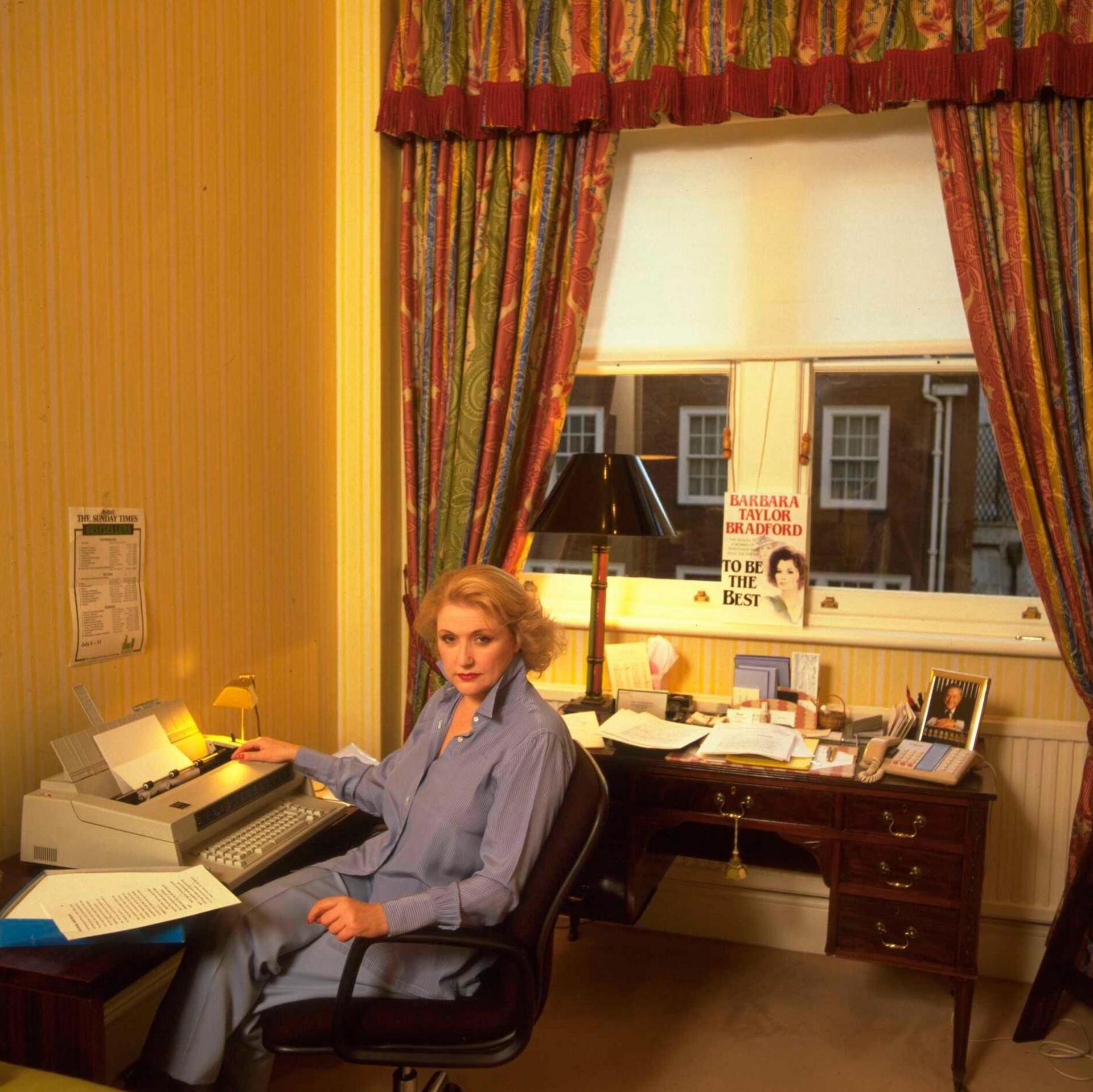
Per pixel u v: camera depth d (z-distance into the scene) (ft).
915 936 7.77
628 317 10.28
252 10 8.58
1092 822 8.52
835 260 9.71
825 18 8.65
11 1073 4.79
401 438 10.39
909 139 9.45
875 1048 8.31
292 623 9.54
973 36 8.42
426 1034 5.57
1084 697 8.54
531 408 9.73
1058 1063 8.14
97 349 6.97
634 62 9.10
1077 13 8.25
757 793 8.03
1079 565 8.38
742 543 9.94
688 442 10.27
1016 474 8.50
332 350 10.11
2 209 6.15
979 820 7.53
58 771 6.75
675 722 8.95
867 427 9.80
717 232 9.98
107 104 6.97
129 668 7.41
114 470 7.18
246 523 8.75
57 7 6.51
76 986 4.97
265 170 8.86
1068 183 8.36
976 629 9.57
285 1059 8.09
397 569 10.57
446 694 6.95
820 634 9.57
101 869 5.60
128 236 7.22
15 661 6.41
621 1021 8.64
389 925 5.36
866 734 8.80
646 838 8.38
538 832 5.90
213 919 6.01
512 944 5.43
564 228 9.61
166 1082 5.82
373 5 9.82
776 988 9.24
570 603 10.67
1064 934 8.20
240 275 8.54
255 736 9.01
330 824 6.87
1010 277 8.49
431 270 9.75
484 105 9.28
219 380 8.31
